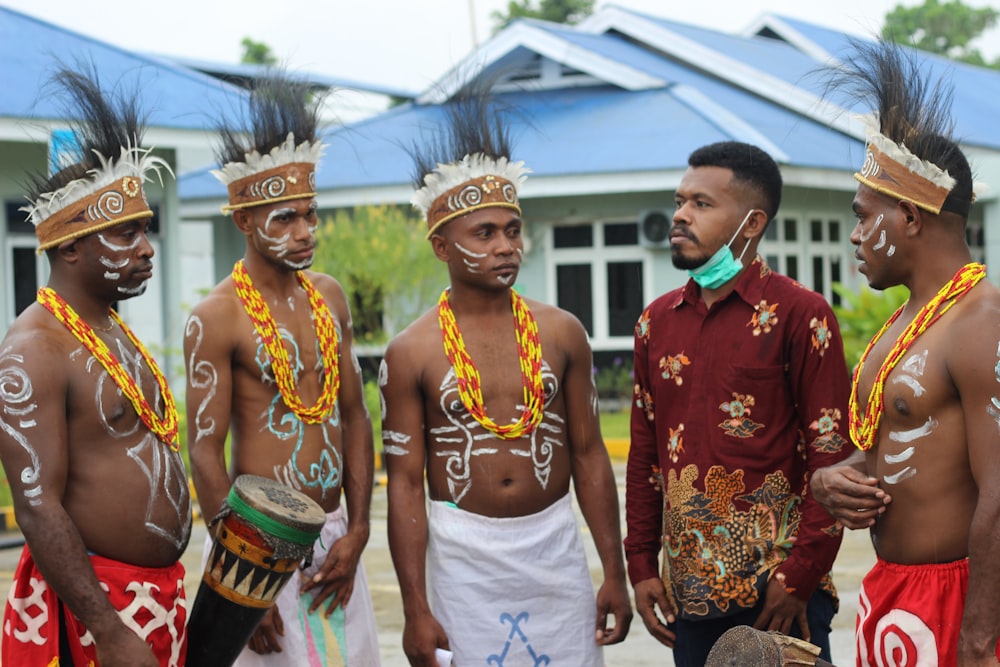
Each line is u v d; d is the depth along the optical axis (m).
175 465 4.45
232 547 4.36
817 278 19.83
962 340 3.79
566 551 5.17
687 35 21.34
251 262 5.23
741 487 4.73
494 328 5.20
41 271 15.44
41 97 7.86
